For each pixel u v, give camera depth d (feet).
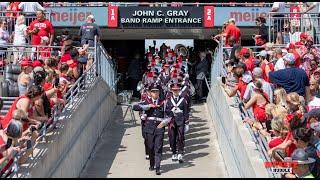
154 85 43.86
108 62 60.49
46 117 34.12
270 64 43.60
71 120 38.86
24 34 53.36
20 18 53.47
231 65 46.24
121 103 65.16
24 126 31.17
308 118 29.07
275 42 60.03
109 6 67.87
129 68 70.74
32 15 60.18
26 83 39.04
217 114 51.16
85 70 48.32
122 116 59.88
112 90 61.62
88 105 45.83
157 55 64.08
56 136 34.78
